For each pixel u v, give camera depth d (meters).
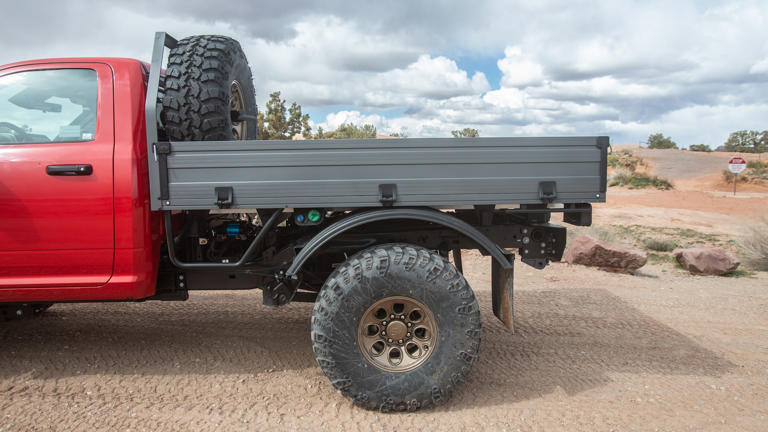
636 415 3.04
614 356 4.03
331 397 3.27
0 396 3.24
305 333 4.50
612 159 40.62
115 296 3.33
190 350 4.06
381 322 3.09
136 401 3.21
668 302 5.71
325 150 3.08
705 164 41.03
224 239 3.85
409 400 3.03
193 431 2.86
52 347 4.07
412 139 3.09
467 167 3.12
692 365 3.86
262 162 3.09
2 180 3.20
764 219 8.95
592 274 7.21
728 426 2.92
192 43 3.47
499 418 3.00
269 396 3.29
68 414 3.03
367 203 3.13
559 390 3.39
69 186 3.21
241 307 5.32
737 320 5.05
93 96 3.37
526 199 3.15
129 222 3.24
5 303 3.52
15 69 3.41
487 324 4.81
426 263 3.04
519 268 7.48
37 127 3.36
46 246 3.25
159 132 3.52
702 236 11.03
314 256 3.85
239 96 4.03
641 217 14.17
